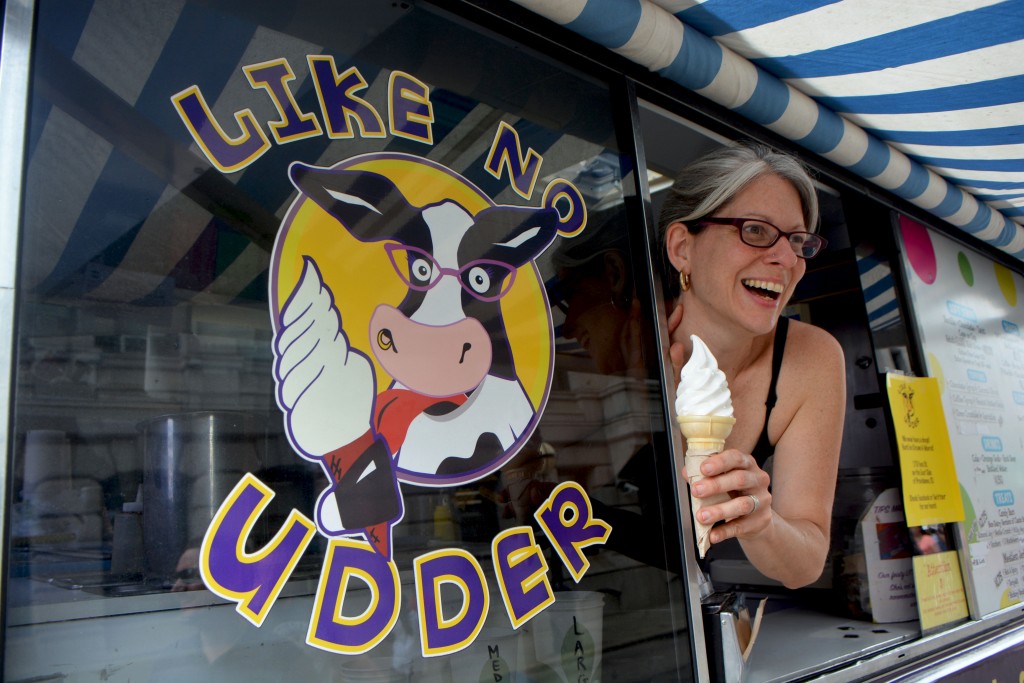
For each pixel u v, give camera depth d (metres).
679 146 2.03
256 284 1.13
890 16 1.73
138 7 1.09
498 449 1.37
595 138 1.70
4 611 0.87
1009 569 2.79
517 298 1.46
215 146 1.13
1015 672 2.53
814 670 1.90
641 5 1.65
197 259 1.08
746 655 1.69
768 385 2.23
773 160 2.18
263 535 1.08
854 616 2.46
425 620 1.21
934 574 2.44
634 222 1.73
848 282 2.63
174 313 1.05
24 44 0.97
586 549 1.46
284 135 1.20
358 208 1.26
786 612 2.57
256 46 1.20
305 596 1.10
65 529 0.92
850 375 2.65
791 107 2.12
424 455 1.26
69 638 0.91
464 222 1.41
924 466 2.49
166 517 1.00
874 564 2.43
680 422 1.61
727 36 1.85
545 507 1.41
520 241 1.49
